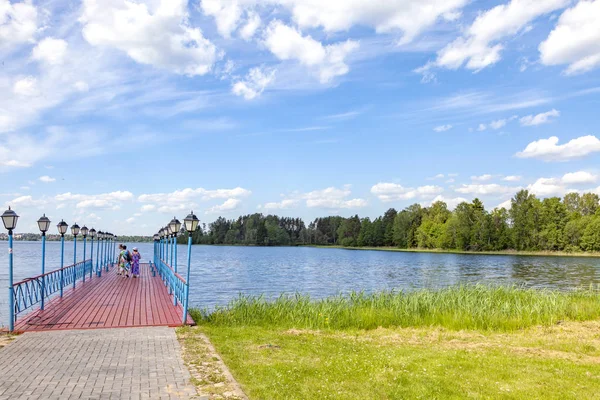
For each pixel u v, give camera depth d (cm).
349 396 682
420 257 8919
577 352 1021
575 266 6159
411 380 767
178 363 823
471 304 1595
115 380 714
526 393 712
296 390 698
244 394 671
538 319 1477
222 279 3984
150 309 1464
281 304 1627
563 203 10525
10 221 1092
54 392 654
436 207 12388
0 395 638
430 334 1277
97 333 1082
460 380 774
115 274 2914
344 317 1462
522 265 6419
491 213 10838
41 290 1384
